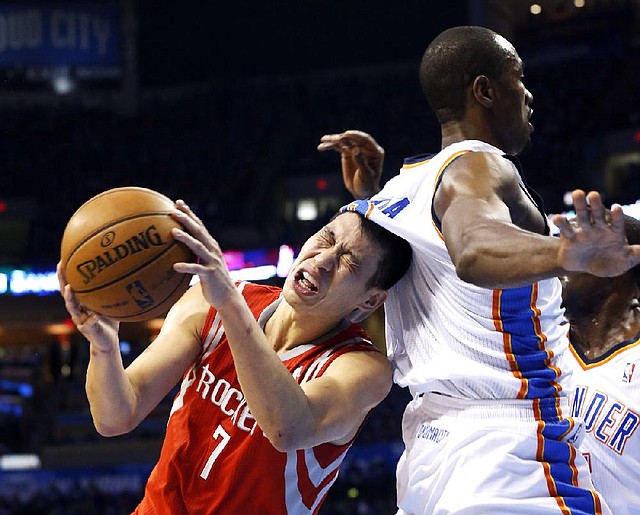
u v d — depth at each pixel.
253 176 24.31
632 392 2.88
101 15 25.11
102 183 24.61
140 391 2.62
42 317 22.44
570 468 2.43
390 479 15.42
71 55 25.03
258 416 2.31
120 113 26.06
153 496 2.61
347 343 2.66
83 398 20.08
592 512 2.40
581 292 3.00
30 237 22.94
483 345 2.44
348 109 25.55
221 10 24.94
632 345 2.93
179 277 2.30
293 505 2.60
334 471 2.68
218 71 24.95
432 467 2.49
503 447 2.39
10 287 22.14
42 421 19.45
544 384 2.44
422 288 2.59
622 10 26.03
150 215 2.27
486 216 2.03
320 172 24.22
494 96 2.57
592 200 1.67
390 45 24.19
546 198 23.05
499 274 1.85
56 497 15.57
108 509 15.40
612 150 23.09
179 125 26.00
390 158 24.28
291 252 21.94
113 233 2.25
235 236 22.73
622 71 25.19
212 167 24.84
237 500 2.54
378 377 2.58
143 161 25.11
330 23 24.52
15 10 24.78
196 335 2.72
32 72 24.89
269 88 26.47
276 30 24.72
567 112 24.72
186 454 2.58
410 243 2.54
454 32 2.63
